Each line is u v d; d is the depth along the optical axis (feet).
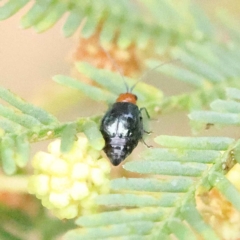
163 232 0.19
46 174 0.20
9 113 0.20
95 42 0.23
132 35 0.23
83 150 0.21
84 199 0.20
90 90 0.22
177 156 0.20
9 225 0.22
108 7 0.23
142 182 0.19
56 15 0.22
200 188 0.20
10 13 0.22
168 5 0.24
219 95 0.23
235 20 0.24
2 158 0.20
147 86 0.23
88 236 0.19
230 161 0.20
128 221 0.19
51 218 0.22
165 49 0.23
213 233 0.19
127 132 0.21
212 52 0.23
